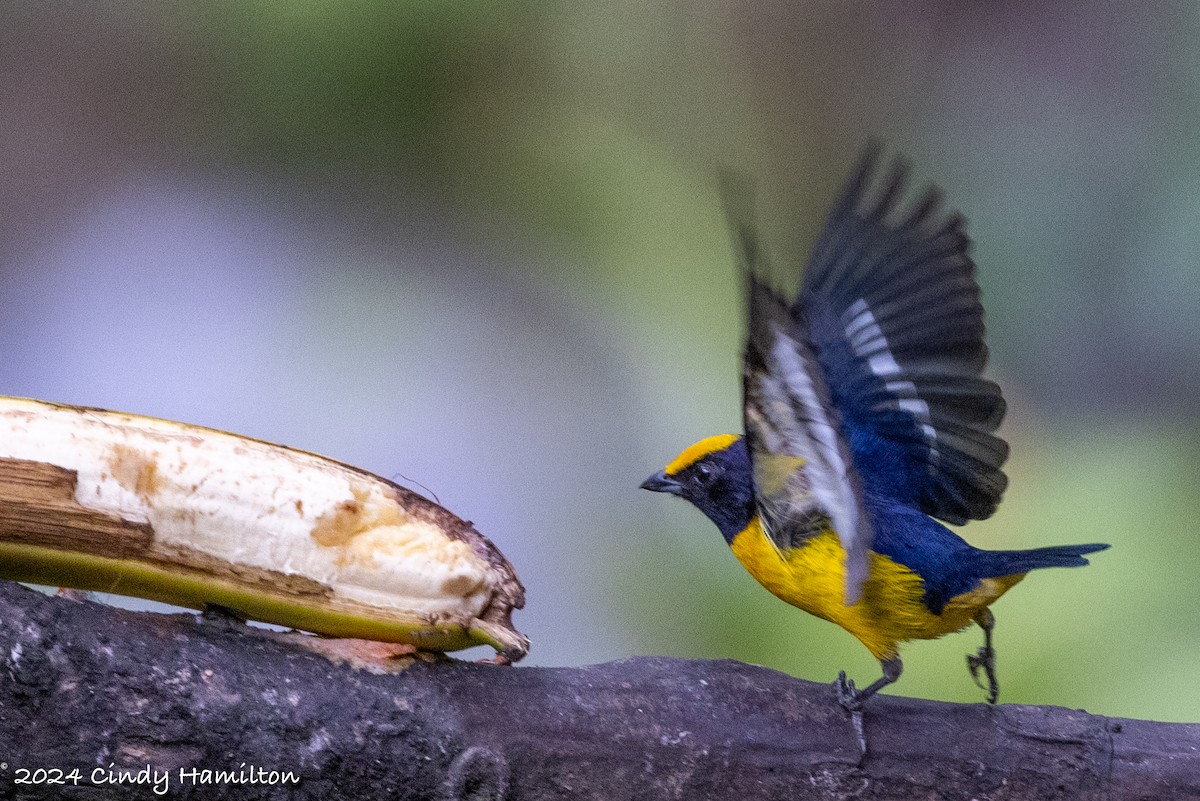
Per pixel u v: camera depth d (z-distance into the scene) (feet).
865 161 20.47
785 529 20.92
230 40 46.83
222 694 16.25
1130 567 30.94
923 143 47.09
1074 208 41.27
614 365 44.29
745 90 49.42
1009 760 17.53
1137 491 32.78
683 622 35.99
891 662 21.89
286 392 44.01
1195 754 17.62
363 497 17.04
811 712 17.71
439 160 46.70
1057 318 40.01
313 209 46.98
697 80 48.73
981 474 21.94
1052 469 34.86
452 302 45.91
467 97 46.60
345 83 45.83
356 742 16.48
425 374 44.09
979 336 20.95
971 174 45.01
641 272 45.91
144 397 44.29
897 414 21.88
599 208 46.78
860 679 31.48
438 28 45.27
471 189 46.85
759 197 49.29
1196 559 31.09
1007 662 30.17
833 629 32.48
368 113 46.14
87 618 16.21
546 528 39.99
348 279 46.14
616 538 38.88
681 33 48.42
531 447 42.93
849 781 17.33
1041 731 17.71
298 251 46.60
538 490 41.55
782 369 17.02
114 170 48.34
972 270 20.77
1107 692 29.30
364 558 16.85
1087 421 38.24
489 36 46.01
